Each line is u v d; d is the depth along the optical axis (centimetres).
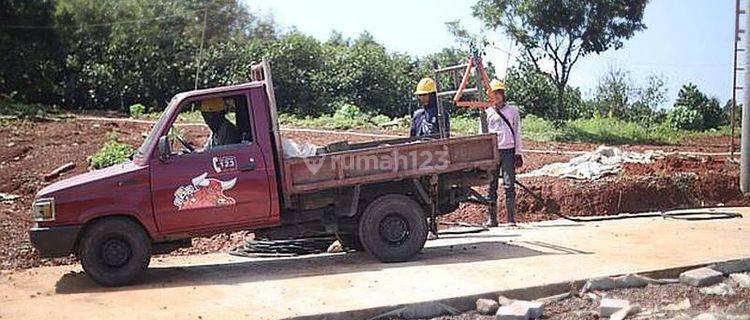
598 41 3422
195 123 2031
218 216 929
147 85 3766
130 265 905
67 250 887
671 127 4038
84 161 1764
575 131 3200
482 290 822
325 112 3731
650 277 882
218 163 929
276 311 770
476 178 1030
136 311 788
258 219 945
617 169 1507
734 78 1664
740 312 767
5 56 3491
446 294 812
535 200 1345
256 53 3850
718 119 4412
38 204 886
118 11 4091
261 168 940
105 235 897
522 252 1018
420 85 1123
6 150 1919
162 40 4019
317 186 955
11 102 3102
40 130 2339
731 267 924
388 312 771
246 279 918
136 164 921
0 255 1088
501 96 1214
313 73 3800
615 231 1159
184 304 811
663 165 1540
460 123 3014
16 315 782
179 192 913
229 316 757
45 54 3600
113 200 895
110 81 3712
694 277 872
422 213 995
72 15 3772
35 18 3562
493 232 1186
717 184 1443
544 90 3981
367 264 984
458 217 1310
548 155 2005
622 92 4234
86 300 841
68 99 3709
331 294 830
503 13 3450
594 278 855
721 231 1139
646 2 3375
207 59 3856
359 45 4353
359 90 3828
